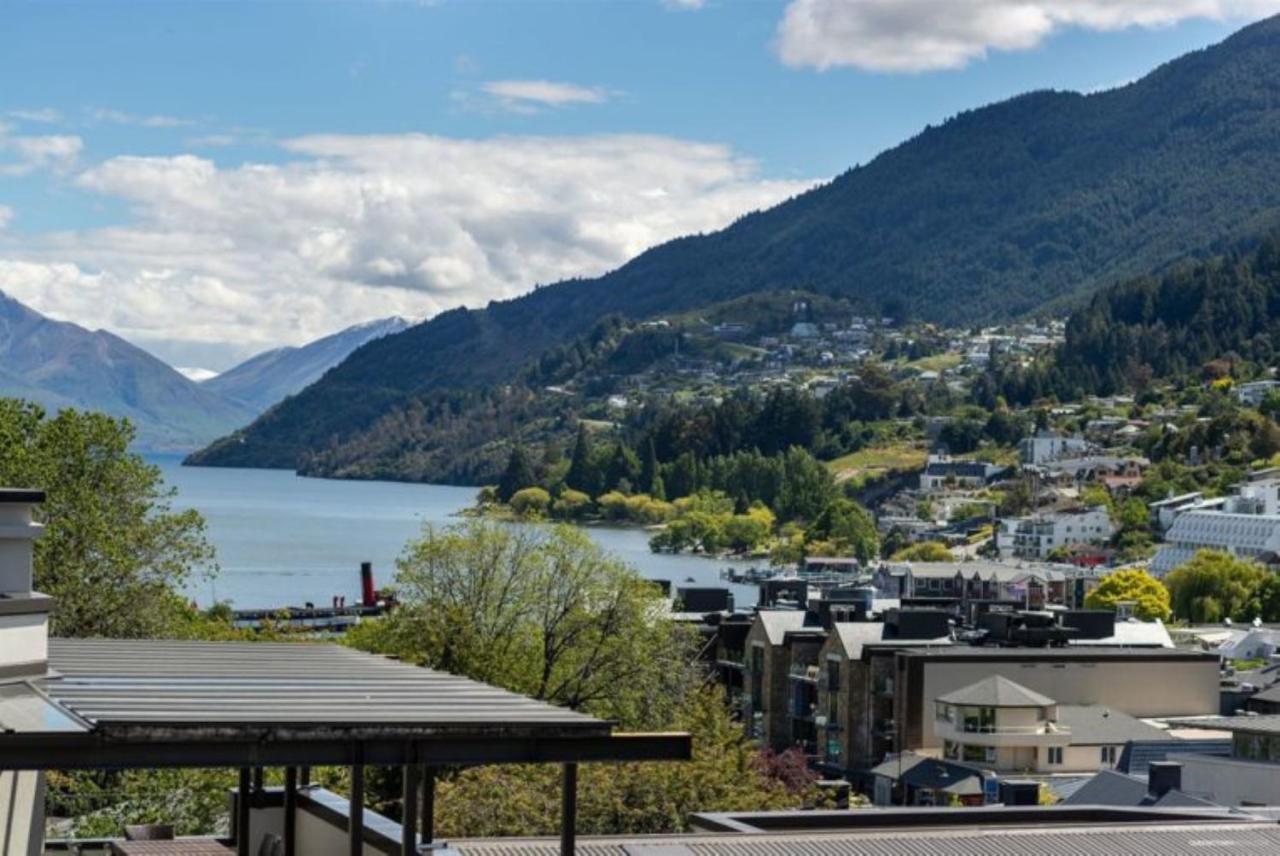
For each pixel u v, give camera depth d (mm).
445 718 19375
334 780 56938
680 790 60000
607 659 81250
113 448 68812
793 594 165125
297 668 23578
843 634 123375
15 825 22875
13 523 21594
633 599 82312
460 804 56219
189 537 70250
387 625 81375
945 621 125312
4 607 20547
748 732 133000
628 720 80438
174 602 70625
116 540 67188
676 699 83125
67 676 21078
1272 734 71375
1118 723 107875
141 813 51688
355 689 21422
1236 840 35500
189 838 32344
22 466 65625
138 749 17641
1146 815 39438
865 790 116625
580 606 81438
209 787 52406
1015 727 104562
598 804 58250
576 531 82875
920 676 114875
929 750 114250
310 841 26922
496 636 80625
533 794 57344
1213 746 98938
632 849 31672
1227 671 147875
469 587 81125
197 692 20188
